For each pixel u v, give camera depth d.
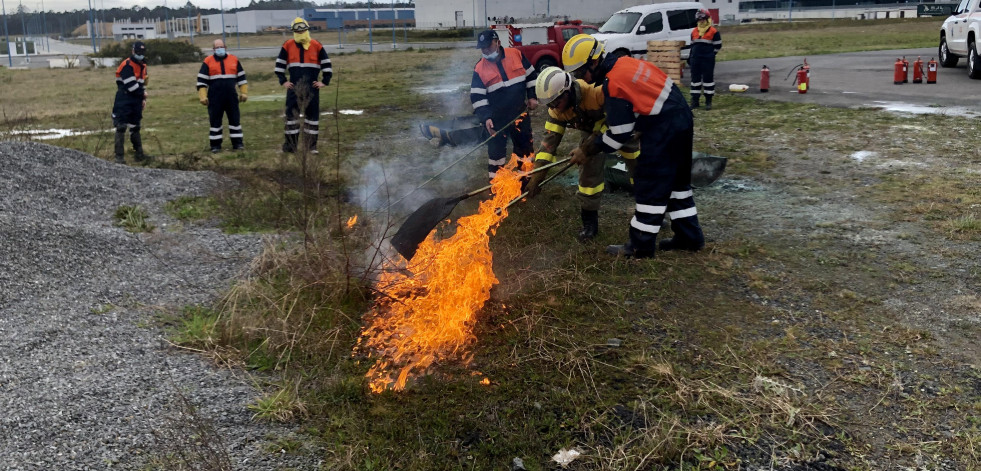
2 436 2.95
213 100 9.91
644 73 4.74
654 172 4.87
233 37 73.38
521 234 5.70
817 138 9.31
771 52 25.62
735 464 2.93
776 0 71.12
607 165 6.88
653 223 4.97
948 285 4.57
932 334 3.94
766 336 3.97
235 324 4.05
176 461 2.85
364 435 3.13
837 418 3.21
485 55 6.64
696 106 12.77
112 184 7.07
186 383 3.50
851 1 67.94
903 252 5.18
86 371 3.54
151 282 4.79
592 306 4.38
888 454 2.97
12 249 4.74
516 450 3.04
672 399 3.37
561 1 38.88
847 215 6.09
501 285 4.67
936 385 3.44
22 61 47.75
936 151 8.23
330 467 2.90
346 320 4.21
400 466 2.94
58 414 3.12
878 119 10.43
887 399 3.34
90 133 12.05
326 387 3.49
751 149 8.89
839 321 4.13
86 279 4.72
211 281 4.87
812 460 2.95
